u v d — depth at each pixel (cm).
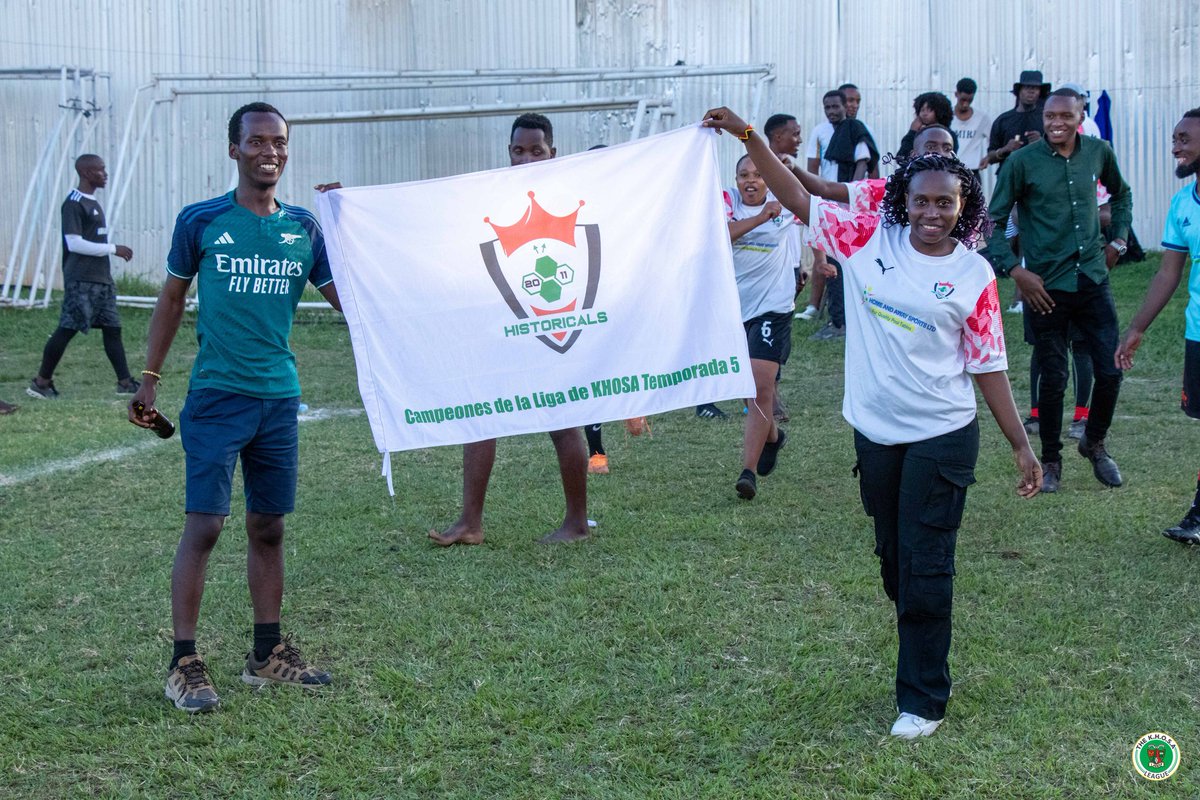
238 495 655
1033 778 345
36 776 355
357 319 484
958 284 363
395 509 630
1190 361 570
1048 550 545
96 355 1191
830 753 362
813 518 604
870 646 440
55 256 1551
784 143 697
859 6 1416
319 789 348
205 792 346
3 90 1552
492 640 451
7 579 522
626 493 661
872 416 375
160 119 1534
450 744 372
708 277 488
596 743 372
